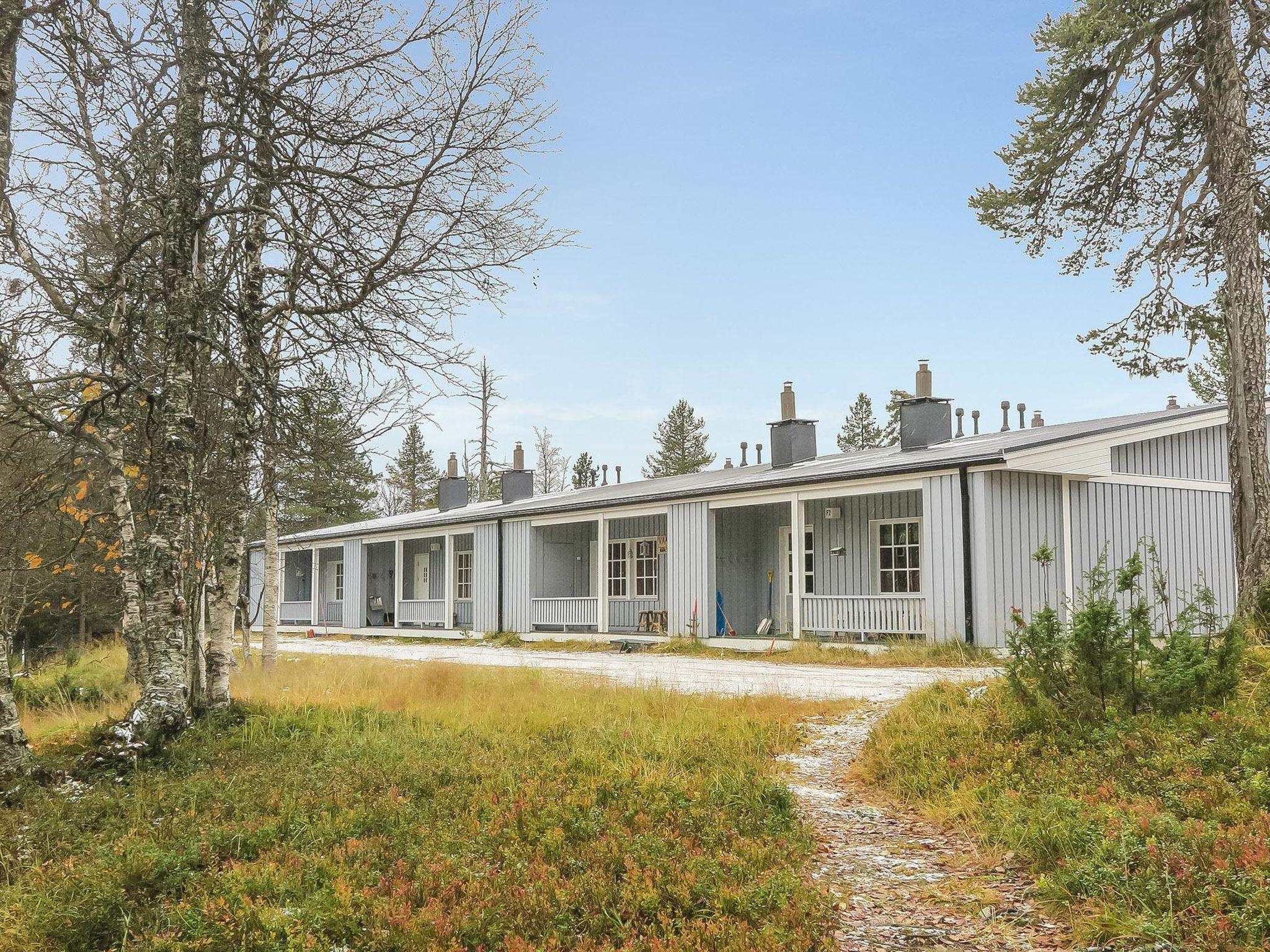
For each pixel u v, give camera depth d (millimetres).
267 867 5398
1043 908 4957
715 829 5969
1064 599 16578
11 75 7863
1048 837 5625
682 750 8312
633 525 24953
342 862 5566
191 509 9094
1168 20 13773
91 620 24484
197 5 8664
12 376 8117
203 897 5023
